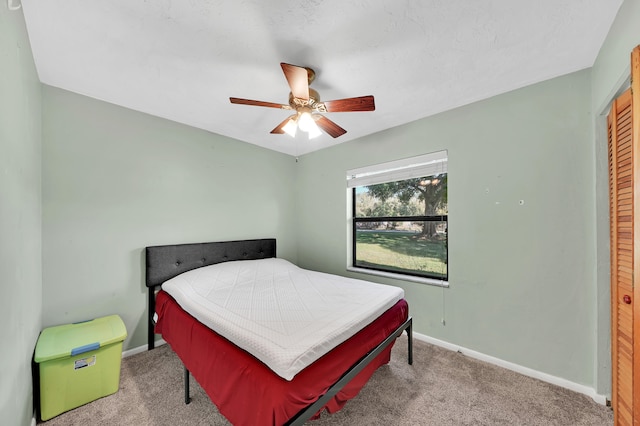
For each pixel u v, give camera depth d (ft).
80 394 5.08
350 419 4.73
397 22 4.15
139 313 7.28
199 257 8.45
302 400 3.39
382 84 6.07
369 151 9.35
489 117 6.69
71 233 6.23
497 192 6.56
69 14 3.95
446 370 6.26
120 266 6.98
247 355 3.99
